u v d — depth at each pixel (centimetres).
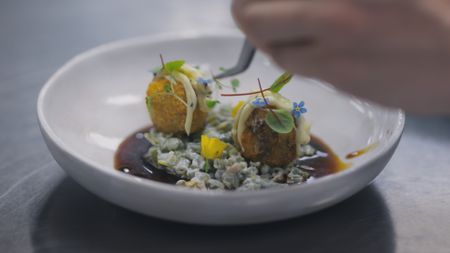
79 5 78
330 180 34
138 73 51
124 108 49
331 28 28
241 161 41
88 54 49
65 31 69
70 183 42
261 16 29
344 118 46
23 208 40
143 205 35
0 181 42
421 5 28
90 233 37
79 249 36
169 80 45
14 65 60
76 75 48
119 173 35
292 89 49
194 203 34
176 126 45
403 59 29
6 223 38
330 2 29
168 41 52
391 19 28
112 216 38
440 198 41
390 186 42
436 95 30
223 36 53
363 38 29
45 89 44
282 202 34
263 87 49
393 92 30
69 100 47
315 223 38
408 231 38
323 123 46
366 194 41
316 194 34
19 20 72
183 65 46
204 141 41
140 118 48
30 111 52
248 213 34
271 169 42
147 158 43
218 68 52
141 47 52
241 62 44
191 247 36
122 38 67
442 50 29
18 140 48
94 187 36
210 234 37
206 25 71
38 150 46
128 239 36
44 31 69
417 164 44
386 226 38
